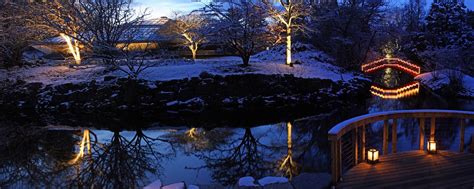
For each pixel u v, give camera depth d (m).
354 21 31.52
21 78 22.98
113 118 19.02
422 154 6.30
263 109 20.73
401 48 36.22
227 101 20.75
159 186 6.29
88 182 9.65
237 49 24.66
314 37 32.78
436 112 6.23
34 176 10.17
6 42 24.58
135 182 9.57
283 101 21.34
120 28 25.88
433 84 26.00
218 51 34.31
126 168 10.79
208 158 11.68
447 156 6.13
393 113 6.32
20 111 20.72
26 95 21.33
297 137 14.29
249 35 24.16
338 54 31.61
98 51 22.33
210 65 24.73
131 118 19.08
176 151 12.67
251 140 14.08
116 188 9.16
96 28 22.84
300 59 29.42
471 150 6.32
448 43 32.88
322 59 30.88
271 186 5.73
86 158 11.98
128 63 21.20
